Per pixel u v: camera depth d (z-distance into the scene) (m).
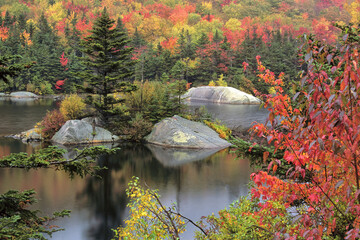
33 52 93.81
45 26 119.06
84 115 33.16
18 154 6.04
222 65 83.94
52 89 89.88
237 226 5.66
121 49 33.62
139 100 37.31
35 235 5.89
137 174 19.98
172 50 113.56
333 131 2.61
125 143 30.72
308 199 3.57
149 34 154.62
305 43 2.74
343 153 2.54
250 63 80.38
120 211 13.94
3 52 93.56
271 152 7.38
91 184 17.70
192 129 31.23
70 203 14.79
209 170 21.05
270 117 3.22
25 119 42.66
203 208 14.26
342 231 4.21
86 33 132.75
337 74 5.23
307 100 2.66
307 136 2.86
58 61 88.44
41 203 14.77
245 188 17.22
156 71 88.12
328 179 3.37
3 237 5.14
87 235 11.50
